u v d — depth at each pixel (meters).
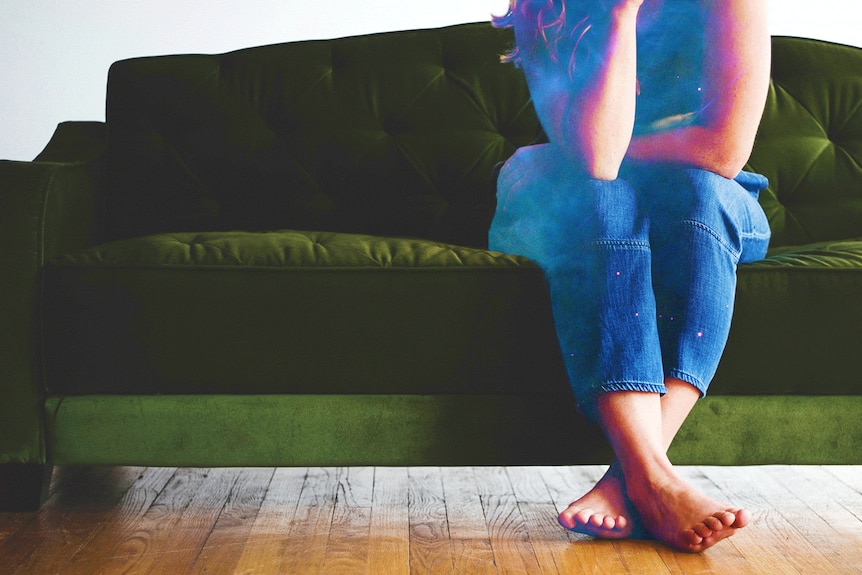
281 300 1.53
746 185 1.60
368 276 1.54
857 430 1.57
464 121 2.11
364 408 1.54
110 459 1.55
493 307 1.53
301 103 2.12
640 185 1.50
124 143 2.09
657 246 1.45
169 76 2.13
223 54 2.20
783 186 2.11
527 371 1.53
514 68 2.14
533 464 1.55
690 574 1.29
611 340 1.37
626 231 1.40
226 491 1.80
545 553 1.39
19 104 2.60
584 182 1.46
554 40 1.49
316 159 2.09
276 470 2.00
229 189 2.08
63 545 1.43
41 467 1.62
